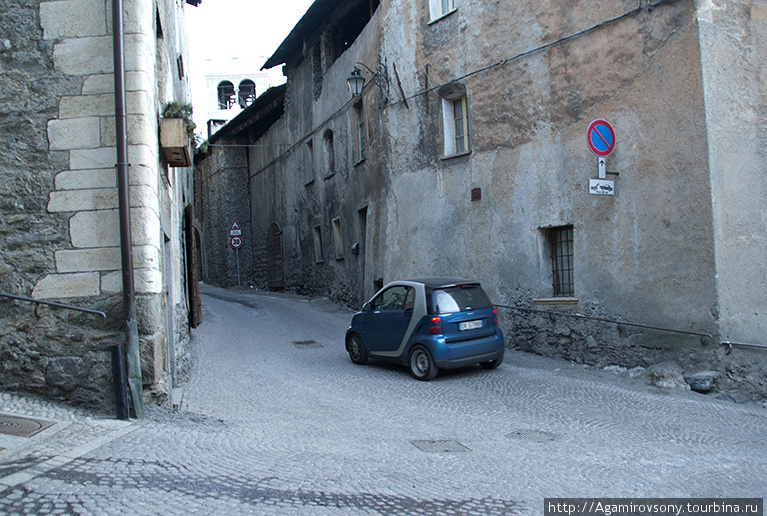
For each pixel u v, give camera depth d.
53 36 6.84
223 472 4.87
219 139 30.88
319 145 21.31
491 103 11.89
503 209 11.73
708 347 8.52
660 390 8.53
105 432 5.77
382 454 5.68
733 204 8.62
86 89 6.82
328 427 6.75
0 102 6.79
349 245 18.80
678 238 8.90
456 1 12.59
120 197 6.59
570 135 10.46
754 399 8.03
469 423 6.99
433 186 13.34
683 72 8.79
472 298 9.83
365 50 16.59
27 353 6.61
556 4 10.61
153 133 7.14
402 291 10.15
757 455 5.76
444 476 5.04
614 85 9.73
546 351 10.95
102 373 6.55
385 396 8.39
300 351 12.19
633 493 4.68
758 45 8.88
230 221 30.33
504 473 5.15
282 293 25.03
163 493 4.30
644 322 9.35
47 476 4.47
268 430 6.52
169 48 10.77
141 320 6.69
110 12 6.85
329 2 18.84
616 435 6.48
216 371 10.16
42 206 6.75
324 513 4.11
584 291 10.27
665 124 9.04
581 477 5.06
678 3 8.84
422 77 13.44
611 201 9.81
